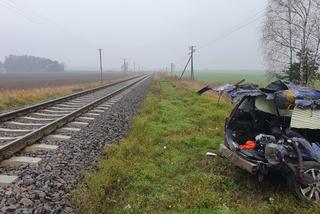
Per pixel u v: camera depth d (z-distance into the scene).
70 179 6.52
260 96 7.14
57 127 11.27
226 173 7.44
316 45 33.31
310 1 33.25
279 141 6.27
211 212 5.50
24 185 5.98
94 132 10.94
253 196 6.26
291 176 5.94
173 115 15.84
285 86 7.20
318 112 6.31
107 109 17.03
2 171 6.67
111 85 44.75
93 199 5.56
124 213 5.37
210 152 9.05
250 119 7.62
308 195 5.86
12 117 13.02
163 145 9.87
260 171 6.18
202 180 6.78
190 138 10.45
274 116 7.08
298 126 6.33
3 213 4.89
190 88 36.03
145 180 6.85
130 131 11.41
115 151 8.62
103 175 6.59
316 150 6.08
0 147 7.48
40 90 30.16
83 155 8.23
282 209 5.51
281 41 36.22
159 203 5.83
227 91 7.88
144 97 25.02
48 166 7.07
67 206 5.37
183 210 5.59
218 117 14.72
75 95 23.97
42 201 5.43
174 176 7.27
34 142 9.06
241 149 6.90
